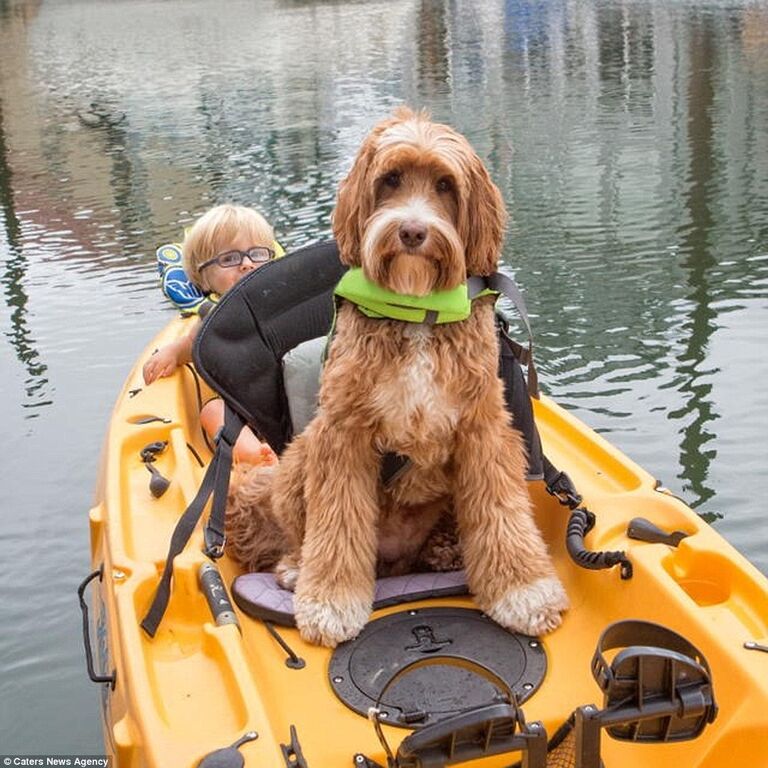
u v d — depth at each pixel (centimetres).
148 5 4022
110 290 847
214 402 411
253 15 3534
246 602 273
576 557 274
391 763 205
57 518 525
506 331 290
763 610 245
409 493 270
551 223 973
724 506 499
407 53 2289
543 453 323
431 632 260
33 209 1112
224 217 410
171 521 311
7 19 3706
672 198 1037
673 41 2166
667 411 595
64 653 427
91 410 639
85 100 1866
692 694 198
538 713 234
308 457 265
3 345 742
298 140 1366
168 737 212
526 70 1917
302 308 323
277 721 232
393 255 232
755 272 820
